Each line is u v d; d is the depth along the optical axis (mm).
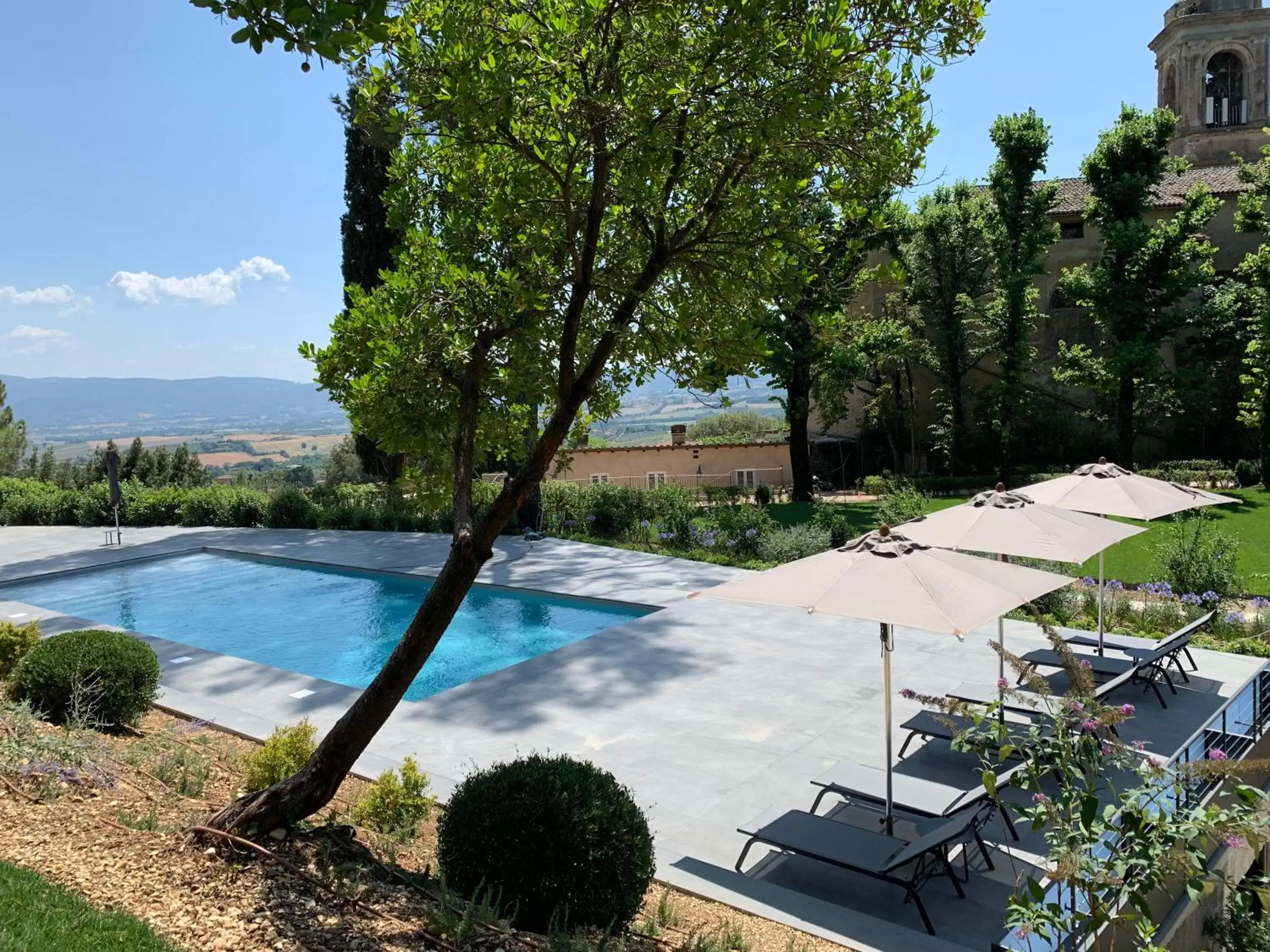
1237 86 40812
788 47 4977
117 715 7891
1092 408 31875
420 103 5309
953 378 30688
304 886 4527
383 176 27266
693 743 8047
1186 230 25703
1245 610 12977
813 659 10594
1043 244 26719
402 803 5992
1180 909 6363
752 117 5066
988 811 5746
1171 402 29094
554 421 5660
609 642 11516
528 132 5637
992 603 5586
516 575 16562
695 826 6461
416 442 6184
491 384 6453
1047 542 7547
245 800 5246
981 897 5523
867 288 31688
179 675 10375
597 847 4582
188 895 4324
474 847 4609
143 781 6105
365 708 5238
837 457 33594
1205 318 26875
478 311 6137
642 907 5105
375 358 5797
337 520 23578
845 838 5578
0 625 9305
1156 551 15367
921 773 7285
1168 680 9211
